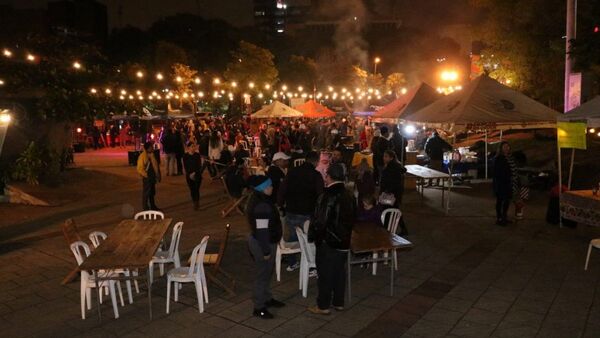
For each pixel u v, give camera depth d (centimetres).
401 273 753
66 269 805
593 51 1142
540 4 2014
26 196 1381
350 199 584
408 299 650
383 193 879
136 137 2612
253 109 4944
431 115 1269
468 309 614
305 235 674
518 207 1067
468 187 1527
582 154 1664
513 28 2283
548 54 2102
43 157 1551
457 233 984
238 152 1606
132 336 558
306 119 3688
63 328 584
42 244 962
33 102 1598
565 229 1002
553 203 1040
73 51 1797
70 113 1631
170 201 1417
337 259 589
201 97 4366
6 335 569
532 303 629
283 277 742
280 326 576
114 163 2500
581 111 960
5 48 1546
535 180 1443
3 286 731
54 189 1502
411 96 1495
